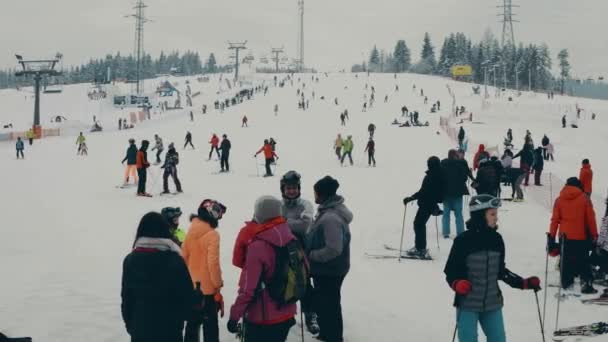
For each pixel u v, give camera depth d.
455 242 5.46
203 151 38.19
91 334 6.95
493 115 75.38
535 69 181.00
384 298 8.60
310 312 7.12
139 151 19.42
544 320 7.62
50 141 50.41
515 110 80.75
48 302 8.17
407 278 9.68
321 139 44.94
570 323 7.50
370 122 62.47
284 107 84.56
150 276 4.44
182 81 174.88
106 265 10.41
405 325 7.40
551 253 8.80
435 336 7.01
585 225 8.62
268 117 69.69
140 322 4.44
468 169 12.34
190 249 5.90
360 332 7.12
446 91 120.19
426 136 46.88
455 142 41.75
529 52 181.88
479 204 5.36
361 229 13.83
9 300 8.23
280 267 4.96
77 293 8.63
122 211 16.45
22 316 7.55
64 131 63.72
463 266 5.40
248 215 15.52
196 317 5.82
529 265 10.47
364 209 16.70
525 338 6.98
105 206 17.38
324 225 6.26
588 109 85.38
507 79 183.00
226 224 14.23
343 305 8.27
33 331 7.01
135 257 4.50
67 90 134.25
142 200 18.62
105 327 7.19
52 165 30.59
